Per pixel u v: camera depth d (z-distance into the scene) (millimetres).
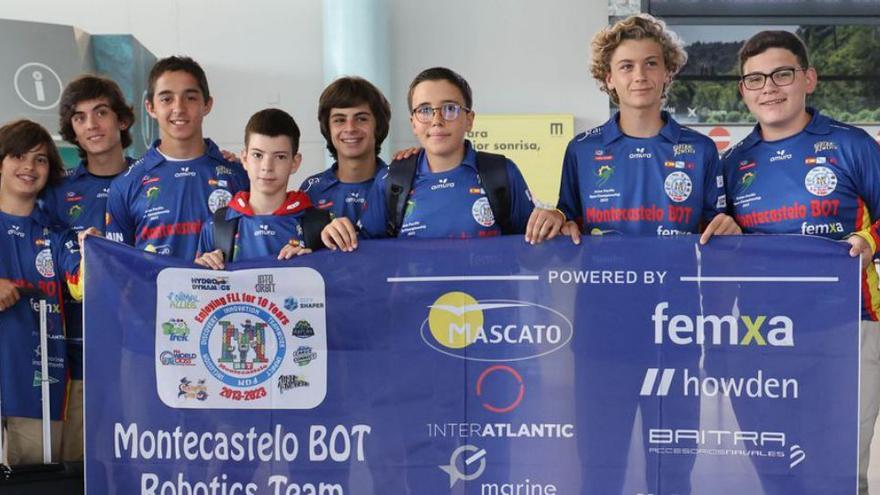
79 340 3434
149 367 2814
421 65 6703
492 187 3014
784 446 2717
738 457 2730
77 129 3572
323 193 3650
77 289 3297
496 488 2789
